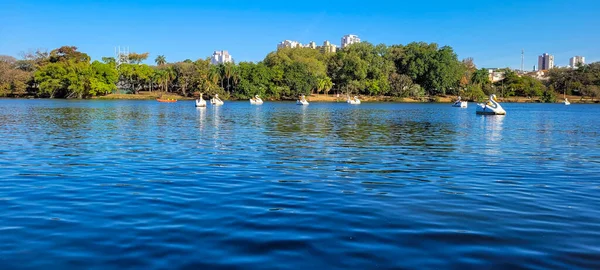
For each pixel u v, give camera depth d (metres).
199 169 15.80
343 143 24.67
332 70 148.25
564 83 154.88
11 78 131.75
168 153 20.02
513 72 164.00
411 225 9.17
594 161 18.80
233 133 30.17
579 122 47.28
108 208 10.32
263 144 23.80
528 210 10.49
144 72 139.75
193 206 10.56
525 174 15.47
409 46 154.38
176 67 142.12
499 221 9.54
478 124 42.69
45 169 15.64
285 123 40.88
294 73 135.75
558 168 16.86
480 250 7.77
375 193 12.14
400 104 119.62
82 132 30.02
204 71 134.88
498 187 13.14
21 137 26.44
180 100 131.00
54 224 9.07
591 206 10.95
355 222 9.34
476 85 152.38
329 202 11.06
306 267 6.96
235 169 15.84
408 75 149.25
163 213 9.93
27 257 7.31
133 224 9.09
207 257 7.34
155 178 14.07
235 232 8.62
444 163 17.84
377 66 144.38
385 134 30.59
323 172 15.41
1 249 7.65
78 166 16.33
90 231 8.62
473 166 17.14
